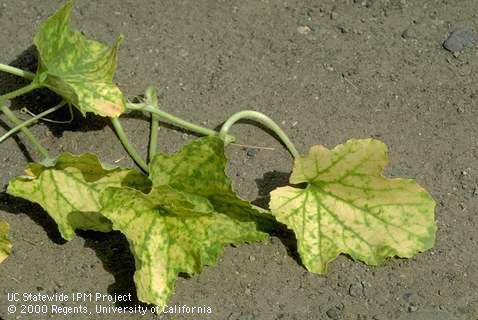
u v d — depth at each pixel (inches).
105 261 32.1
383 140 34.4
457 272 31.8
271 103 35.3
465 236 32.4
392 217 31.4
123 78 36.0
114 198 30.3
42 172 31.6
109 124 34.9
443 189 33.3
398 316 31.2
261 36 37.0
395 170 33.7
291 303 31.5
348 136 34.5
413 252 31.1
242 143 34.4
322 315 31.3
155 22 37.4
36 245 32.4
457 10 37.5
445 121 34.8
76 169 31.5
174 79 36.0
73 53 33.1
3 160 34.1
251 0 38.0
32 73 35.7
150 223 30.9
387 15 37.5
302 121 34.9
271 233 32.5
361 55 36.4
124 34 37.1
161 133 34.7
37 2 38.0
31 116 35.0
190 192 31.4
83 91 32.5
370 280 31.8
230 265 32.0
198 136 34.6
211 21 37.4
